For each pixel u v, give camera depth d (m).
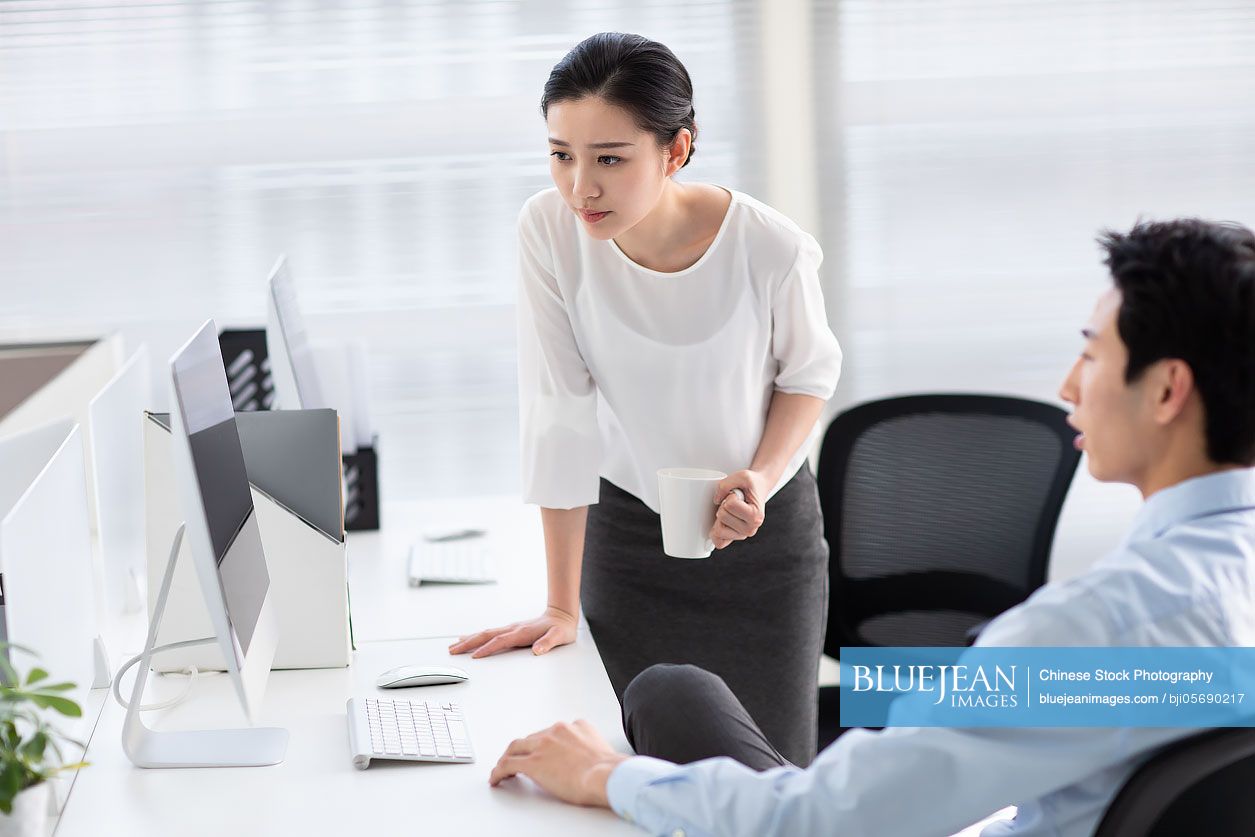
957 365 4.36
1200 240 1.29
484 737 2.00
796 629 2.75
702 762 1.59
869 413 3.28
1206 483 1.34
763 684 2.76
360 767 1.88
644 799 1.61
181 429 1.66
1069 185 4.29
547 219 2.55
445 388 4.18
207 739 1.98
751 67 4.11
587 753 1.76
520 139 4.06
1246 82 4.29
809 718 2.84
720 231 2.50
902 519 3.26
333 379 3.22
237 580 1.84
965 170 4.25
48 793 1.67
